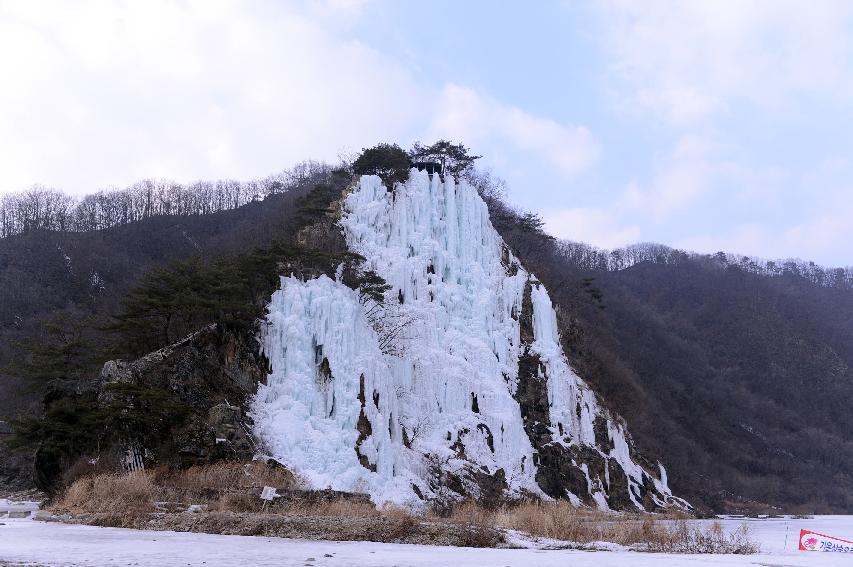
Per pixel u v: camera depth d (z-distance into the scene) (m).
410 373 73.00
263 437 53.59
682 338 191.38
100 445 50.44
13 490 71.25
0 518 44.34
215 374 55.44
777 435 161.75
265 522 34.84
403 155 90.00
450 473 67.31
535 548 32.25
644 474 91.56
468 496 66.19
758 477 140.88
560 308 107.56
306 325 59.50
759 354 191.88
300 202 86.12
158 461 49.34
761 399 175.38
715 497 119.38
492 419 76.44
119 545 28.16
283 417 55.16
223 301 57.19
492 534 33.38
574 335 108.25
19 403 75.62
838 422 177.88
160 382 52.47
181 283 57.88
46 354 59.44
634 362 152.38
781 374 187.00
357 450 57.81
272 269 63.38
